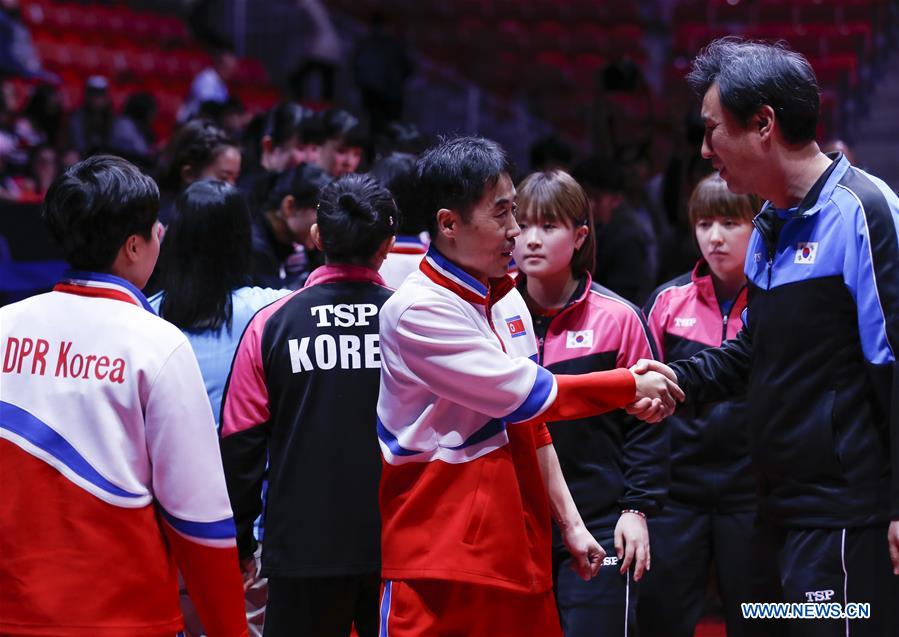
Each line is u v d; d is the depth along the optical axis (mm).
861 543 3160
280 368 3623
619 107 9383
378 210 3701
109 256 2811
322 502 3559
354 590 3629
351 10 17016
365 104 12555
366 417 3604
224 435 3662
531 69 15625
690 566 4238
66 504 2652
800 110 3160
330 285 3711
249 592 4195
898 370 3020
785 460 3244
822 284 3154
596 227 6246
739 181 3270
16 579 2641
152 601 2689
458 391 2896
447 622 2918
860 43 13883
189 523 2693
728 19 15141
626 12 16219
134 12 16953
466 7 16781
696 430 4223
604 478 3873
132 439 2688
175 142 5520
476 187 2928
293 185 4988
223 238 4004
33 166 9992
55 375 2701
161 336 2719
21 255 6453
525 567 2943
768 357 3283
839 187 3172
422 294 2930
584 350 3947
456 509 2910
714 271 4336
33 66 13492
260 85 15391
